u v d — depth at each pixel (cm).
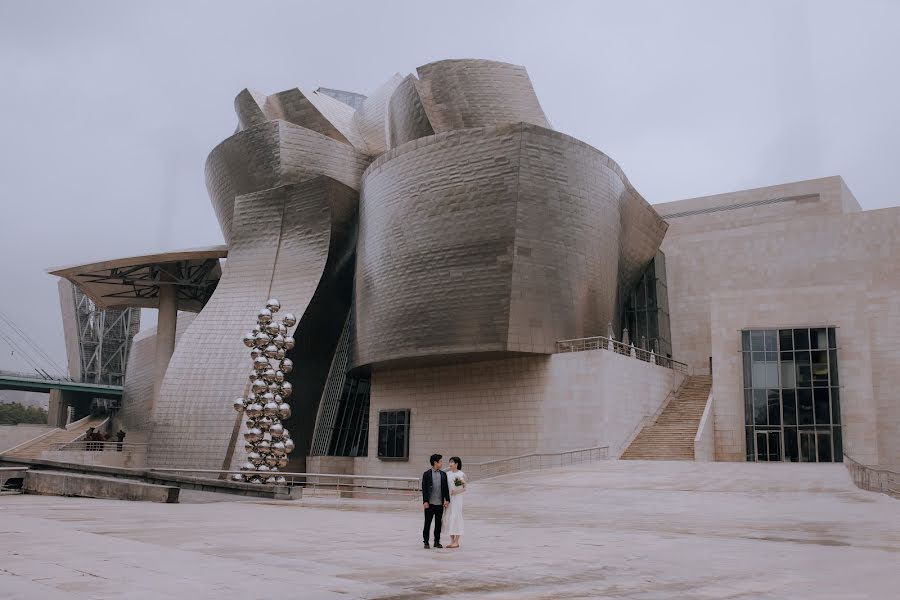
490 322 3431
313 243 4422
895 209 4300
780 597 688
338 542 1084
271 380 2562
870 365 3469
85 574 753
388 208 3831
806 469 2642
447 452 3756
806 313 3619
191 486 2286
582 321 3609
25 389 8006
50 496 2177
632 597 684
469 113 4181
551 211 3516
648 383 3772
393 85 5200
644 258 4375
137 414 5928
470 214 3522
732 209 5338
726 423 3631
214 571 786
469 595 688
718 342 3734
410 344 3631
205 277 5400
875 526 1362
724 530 1298
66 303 8825
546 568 853
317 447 4512
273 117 5003
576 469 2820
